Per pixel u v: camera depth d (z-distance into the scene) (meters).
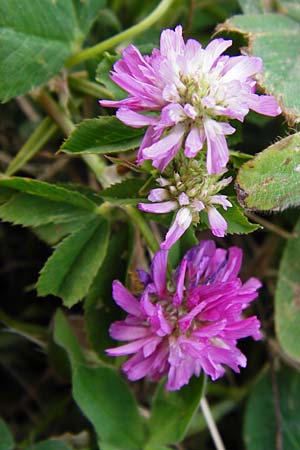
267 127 0.12
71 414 0.12
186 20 0.12
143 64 0.09
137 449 0.11
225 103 0.09
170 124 0.09
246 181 0.09
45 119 0.11
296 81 0.10
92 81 0.11
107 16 0.12
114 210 0.10
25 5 0.10
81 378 0.10
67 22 0.11
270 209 0.09
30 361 0.13
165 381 0.11
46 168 0.12
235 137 0.10
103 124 0.10
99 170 0.11
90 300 0.10
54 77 0.11
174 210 0.09
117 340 0.10
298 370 0.12
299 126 0.10
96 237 0.10
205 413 0.11
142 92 0.09
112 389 0.11
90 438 0.11
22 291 0.13
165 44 0.09
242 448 0.12
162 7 0.11
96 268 0.10
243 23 0.11
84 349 0.12
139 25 0.11
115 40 0.11
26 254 0.13
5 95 0.10
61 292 0.10
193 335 0.09
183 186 0.09
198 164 0.09
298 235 0.11
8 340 0.12
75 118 0.11
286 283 0.11
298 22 0.11
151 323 0.09
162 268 0.09
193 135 0.09
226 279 0.09
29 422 0.12
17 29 0.10
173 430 0.11
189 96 0.09
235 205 0.09
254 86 0.09
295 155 0.09
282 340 0.11
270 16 0.11
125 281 0.10
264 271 0.13
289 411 0.12
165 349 0.09
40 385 0.12
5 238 0.13
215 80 0.09
